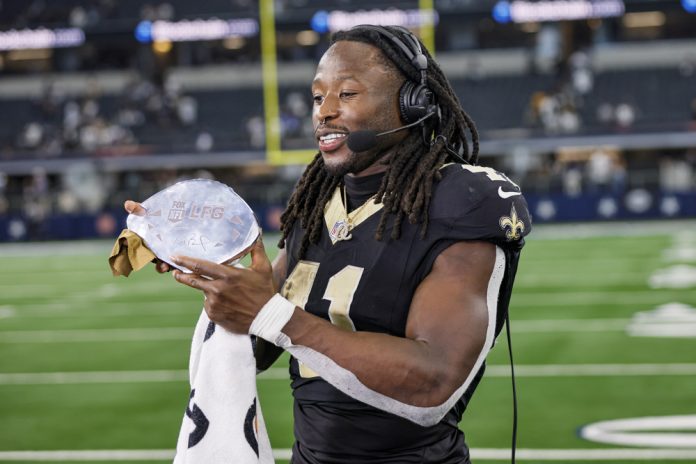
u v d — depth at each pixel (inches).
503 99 897.5
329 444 62.4
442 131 64.9
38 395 219.8
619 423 178.1
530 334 273.9
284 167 846.5
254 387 62.2
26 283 470.3
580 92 880.9
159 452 169.6
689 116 861.2
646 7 853.8
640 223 705.0
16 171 802.8
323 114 61.8
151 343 284.8
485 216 58.8
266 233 742.5
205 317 64.7
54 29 914.1
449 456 63.6
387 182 61.7
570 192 730.2
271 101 766.5
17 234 764.6
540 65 927.0
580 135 771.4
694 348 245.6
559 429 175.0
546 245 561.3
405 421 61.2
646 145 766.5
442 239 59.1
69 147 848.9
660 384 208.1
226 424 61.0
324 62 63.0
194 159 803.4
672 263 442.3
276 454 163.9
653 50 920.3
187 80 963.3
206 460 60.7
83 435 182.7
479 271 58.4
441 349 56.0
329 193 65.1
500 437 170.9
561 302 335.6
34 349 283.1
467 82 917.2
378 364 54.6
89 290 429.4
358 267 61.3
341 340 55.2
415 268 59.4
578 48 944.9
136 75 980.6
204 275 55.1
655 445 162.7
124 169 812.6
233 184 791.1
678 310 307.3
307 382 64.1
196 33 916.6
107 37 920.9
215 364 61.7
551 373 221.8
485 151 784.3
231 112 923.4
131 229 58.9
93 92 932.6
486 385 210.8
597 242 568.7
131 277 479.2
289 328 55.5
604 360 234.7
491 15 877.8
